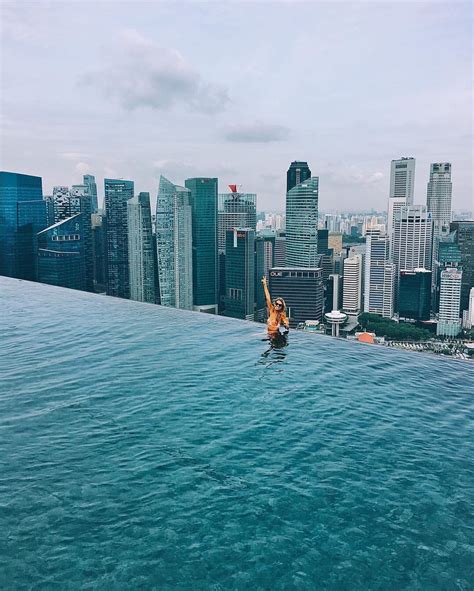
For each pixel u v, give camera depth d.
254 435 22.38
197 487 18.28
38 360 33.53
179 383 29.00
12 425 23.09
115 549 15.22
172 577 14.25
